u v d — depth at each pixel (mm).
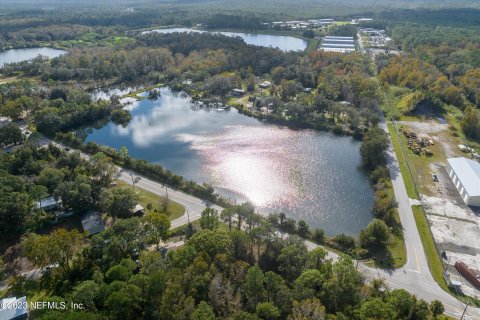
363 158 176500
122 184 149250
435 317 88750
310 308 79812
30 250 98125
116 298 79375
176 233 120500
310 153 186625
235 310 83812
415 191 146625
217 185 156875
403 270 106875
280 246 107625
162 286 85938
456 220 129375
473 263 109062
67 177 141750
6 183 125125
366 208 142375
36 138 178250
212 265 92062
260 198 148500
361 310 80562
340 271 92375
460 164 156750
